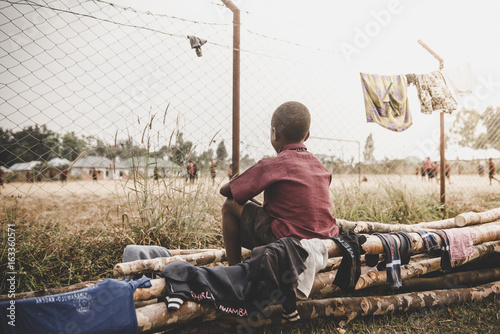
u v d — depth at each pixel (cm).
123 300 127
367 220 401
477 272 249
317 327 184
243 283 148
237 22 334
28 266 227
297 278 146
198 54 295
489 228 241
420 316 203
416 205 459
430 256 241
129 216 293
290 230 164
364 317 197
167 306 135
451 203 560
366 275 195
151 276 183
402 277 213
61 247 259
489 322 195
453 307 213
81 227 302
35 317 113
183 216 295
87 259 248
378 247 183
